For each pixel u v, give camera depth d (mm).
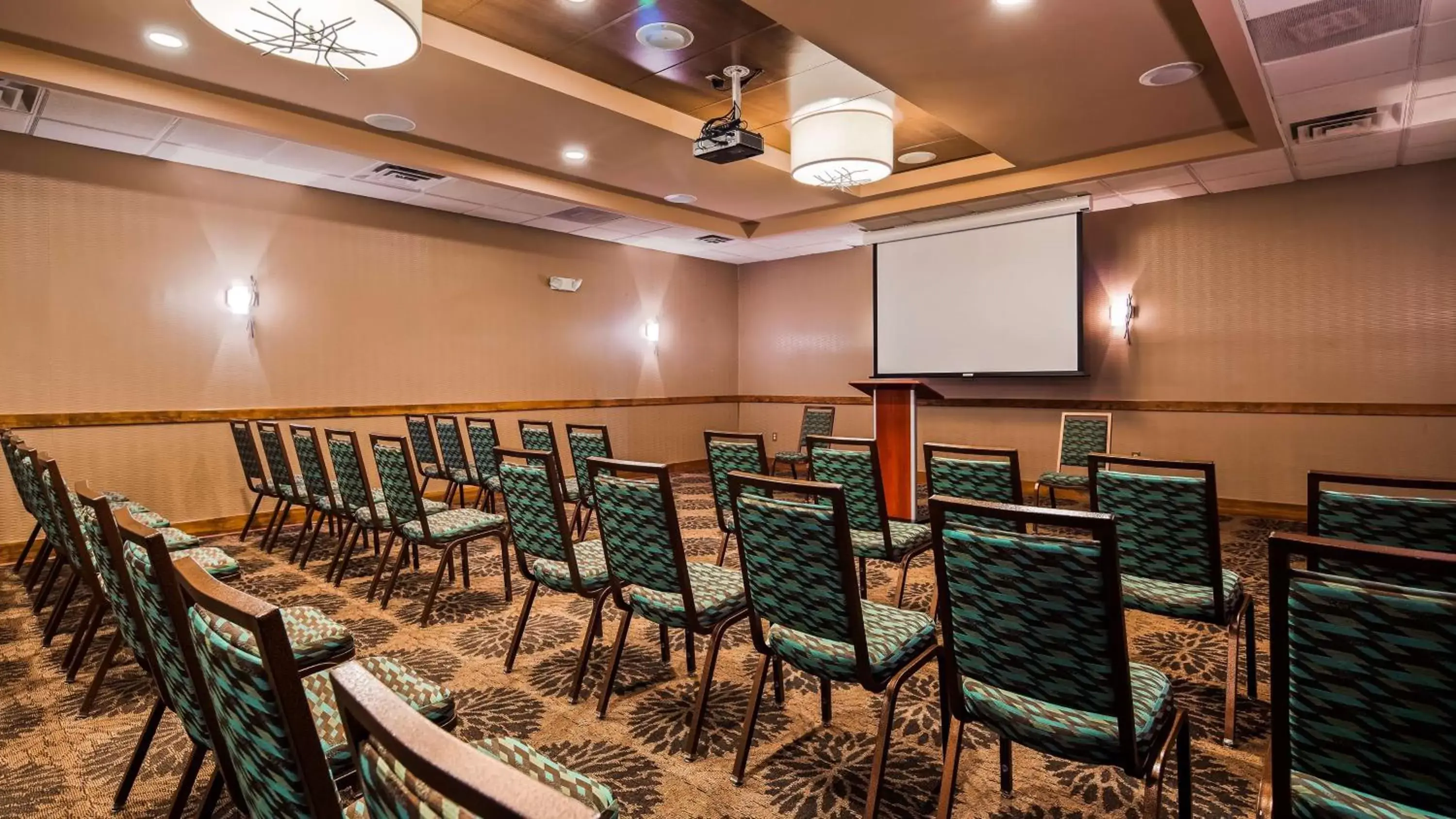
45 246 4805
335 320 6172
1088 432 6055
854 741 2369
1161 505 2354
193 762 1745
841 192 6516
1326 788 1241
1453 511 2002
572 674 2904
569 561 2637
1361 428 5812
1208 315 6461
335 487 4980
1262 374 6219
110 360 5070
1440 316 5500
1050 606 1438
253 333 5715
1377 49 3689
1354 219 5801
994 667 1586
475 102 4352
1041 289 6777
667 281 9070
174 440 5359
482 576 4320
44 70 3682
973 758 2264
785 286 9555
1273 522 5969
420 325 6715
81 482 1955
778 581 1975
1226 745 2307
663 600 2406
